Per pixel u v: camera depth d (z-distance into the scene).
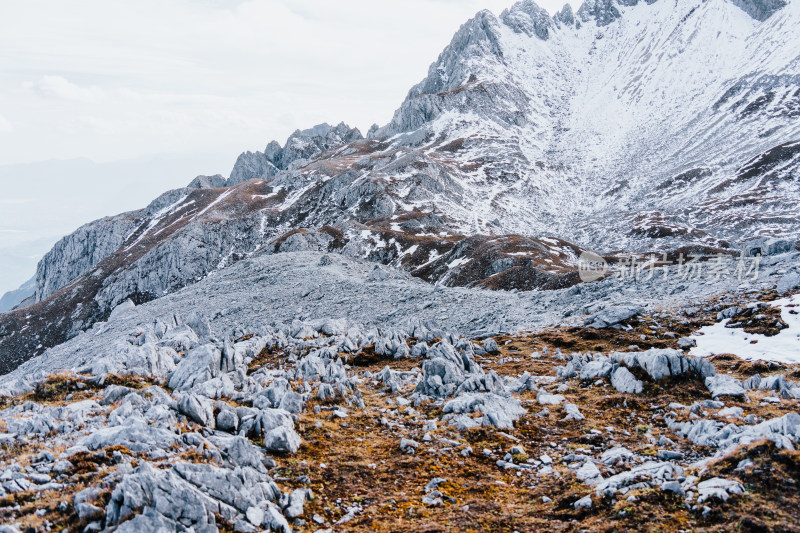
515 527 16.47
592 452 22.55
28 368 88.69
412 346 45.81
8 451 18.84
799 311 39.81
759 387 29.55
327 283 90.62
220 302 92.62
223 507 15.73
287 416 24.47
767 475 16.58
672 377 30.42
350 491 19.02
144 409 23.16
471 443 23.73
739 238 184.75
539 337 47.66
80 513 14.27
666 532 14.81
